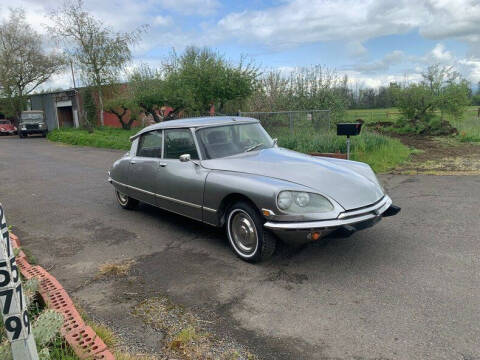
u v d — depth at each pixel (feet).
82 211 22.65
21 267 13.65
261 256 13.44
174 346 9.21
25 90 134.92
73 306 10.71
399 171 30.25
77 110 119.14
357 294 11.30
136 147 19.93
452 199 21.13
